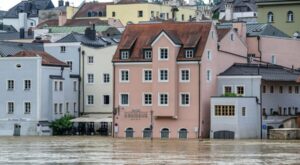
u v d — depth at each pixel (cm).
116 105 16188
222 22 19838
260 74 15988
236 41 16938
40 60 16962
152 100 15862
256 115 15600
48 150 11662
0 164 9400
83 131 17250
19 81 17038
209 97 15862
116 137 15950
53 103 17175
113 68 16275
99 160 9919
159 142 13900
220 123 15350
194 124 15600
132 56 16075
